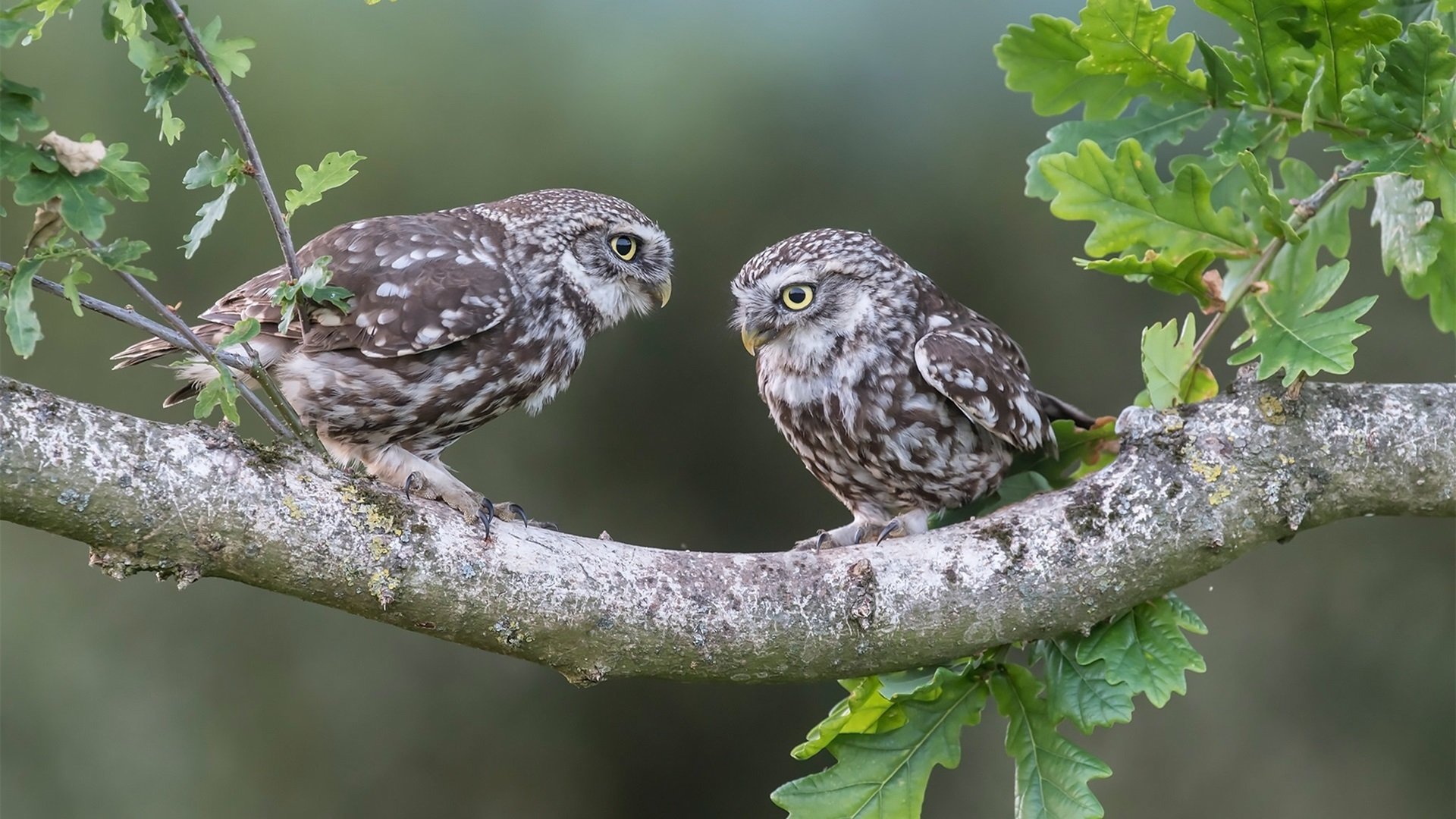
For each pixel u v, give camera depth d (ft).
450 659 51.65
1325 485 20.18
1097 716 20.20
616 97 51.06
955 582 19.81
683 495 51.42
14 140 14.85
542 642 18.38
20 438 15.69
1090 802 19.88
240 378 22.89
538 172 50.39
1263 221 20.10
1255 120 21.33
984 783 50.47
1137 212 20.56
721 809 51.42
